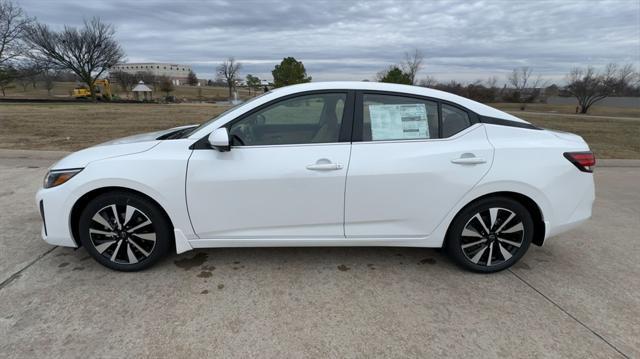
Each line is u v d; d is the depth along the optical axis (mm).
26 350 2193
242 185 2836
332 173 2832
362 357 2207
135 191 2895
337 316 2566
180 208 2883
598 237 3967
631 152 9422
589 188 3098
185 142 2918
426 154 2873
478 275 3121
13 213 4293
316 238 3000
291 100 2969
